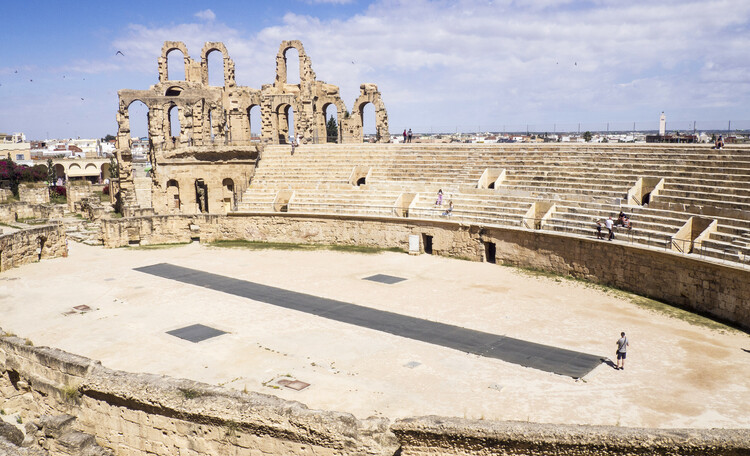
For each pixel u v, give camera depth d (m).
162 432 17.91
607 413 20.53
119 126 66.81
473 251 46.44
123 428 18.61
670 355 26.14
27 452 15.78
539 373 24.34
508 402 21.53
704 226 35.22
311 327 30.56
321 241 53.88
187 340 28.48
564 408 21.00
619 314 32.38
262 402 16.78
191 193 65.88
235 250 51.97
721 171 38.66
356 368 25.02
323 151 62.53
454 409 20.98
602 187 43.75
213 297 36.41
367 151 60.56
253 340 28.53
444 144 57.69
